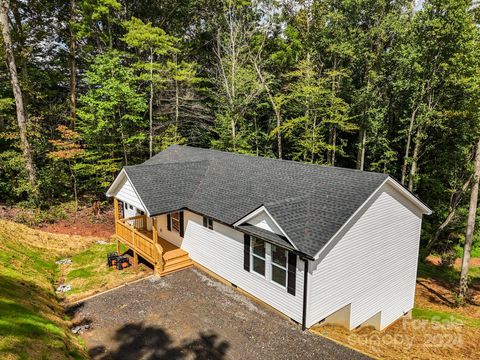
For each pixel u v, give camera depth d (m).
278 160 15.63
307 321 9.80
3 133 20.77
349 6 23.53
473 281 19.38
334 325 11.16
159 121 27.73
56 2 24.64
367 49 23.66
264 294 11.16
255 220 11.07
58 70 27.09
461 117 18.92
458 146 20.75
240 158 17.39
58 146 20.77
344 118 23.88
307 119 24.61
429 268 21.53
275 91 30.55
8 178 22.47
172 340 9.38
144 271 14.44
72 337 9.16
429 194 23.91
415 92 20.55
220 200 13.69
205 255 13.87
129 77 21.67
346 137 30.23
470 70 17.34
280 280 10.54
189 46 30.09
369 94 23.38
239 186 14.41
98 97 21.86
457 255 23.64
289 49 30.28
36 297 10.48
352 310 11.34
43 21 24.28
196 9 29.94
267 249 10.80
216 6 28.92
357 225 10.73
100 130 21.52
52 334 8.33
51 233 18.34
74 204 23.25
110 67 20.59
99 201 23.88
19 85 20.44
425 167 23.53
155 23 28.48
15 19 22.30
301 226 10.07
